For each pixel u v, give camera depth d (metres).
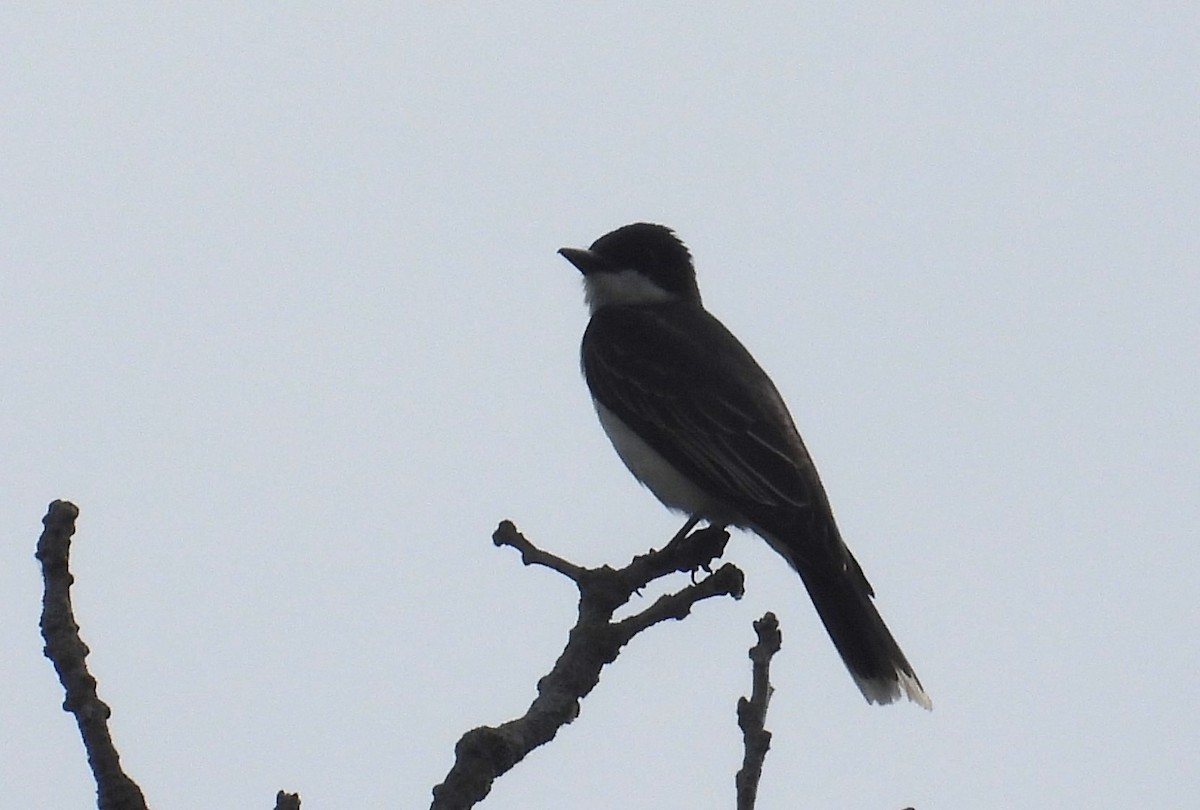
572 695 7.82
